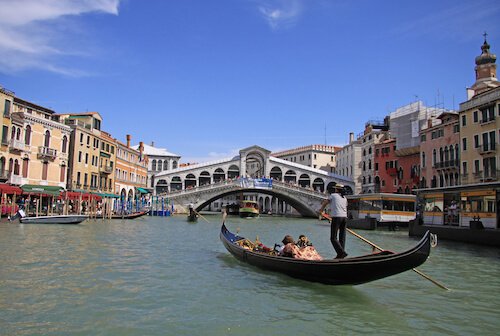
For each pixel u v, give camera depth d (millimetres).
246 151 65375
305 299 8812
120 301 8391
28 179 33531
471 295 9445
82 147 41000
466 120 34938
